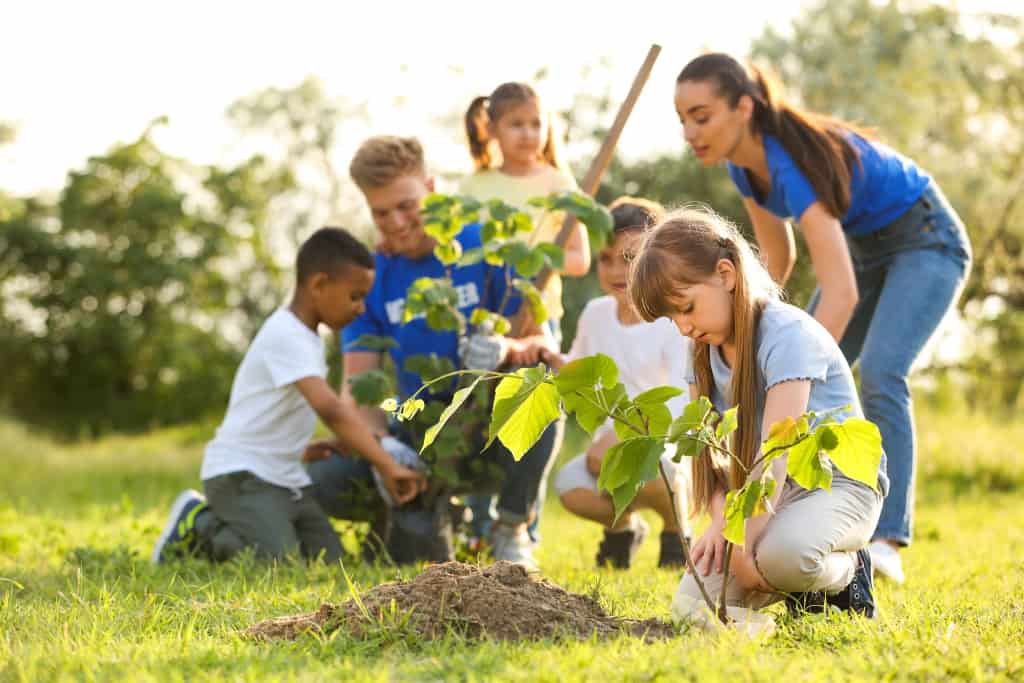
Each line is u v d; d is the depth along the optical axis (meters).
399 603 2.90
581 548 5.64
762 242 4.89
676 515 2.88
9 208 34.41
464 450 4.64
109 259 35.03
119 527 6.28
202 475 4.95
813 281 13.02
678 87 4.39
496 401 2.82
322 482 5.12
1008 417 14.11
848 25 18.66
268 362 4.88
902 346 4.45
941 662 2.46
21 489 10.80
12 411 34.16
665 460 4.80
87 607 3.25
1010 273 18.22
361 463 5.11
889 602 3.67
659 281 3.07
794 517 3.19
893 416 4.43
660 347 4.80
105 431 33.94
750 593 3.32
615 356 4.89
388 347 4.90
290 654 2.62
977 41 18.52
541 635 2.81
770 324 3.16
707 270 3.07
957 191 17.50
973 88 18.52
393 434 5.25
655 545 5.93
